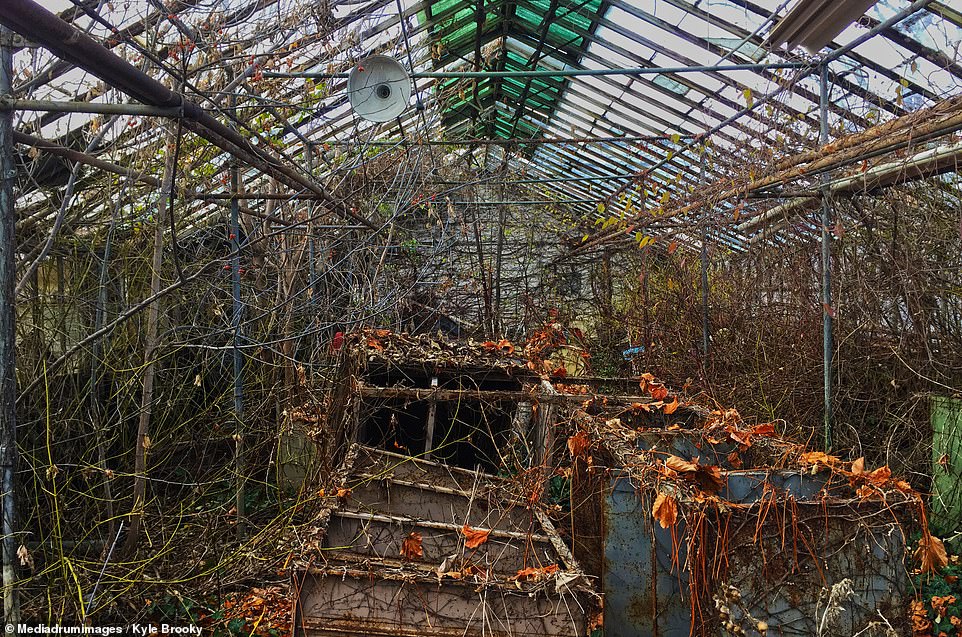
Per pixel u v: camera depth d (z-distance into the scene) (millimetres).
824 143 5473
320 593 3006
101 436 4570
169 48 4238
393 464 4664
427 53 8180
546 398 4695
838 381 6352
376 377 5945
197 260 6074
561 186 14109
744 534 2861
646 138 8422
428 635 2941
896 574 2885
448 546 3744
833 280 6656
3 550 2848
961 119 3971
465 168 11383
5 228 2799
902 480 3115
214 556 4645
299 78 5996
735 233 9203
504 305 12664
